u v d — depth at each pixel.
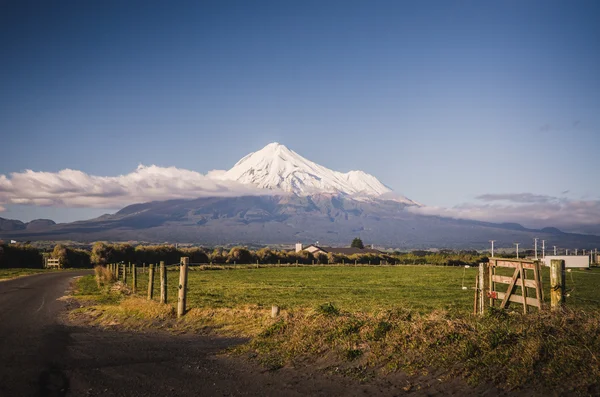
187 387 8.42
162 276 18.62
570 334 8.00
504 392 6.98
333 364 9.26
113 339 13.50
